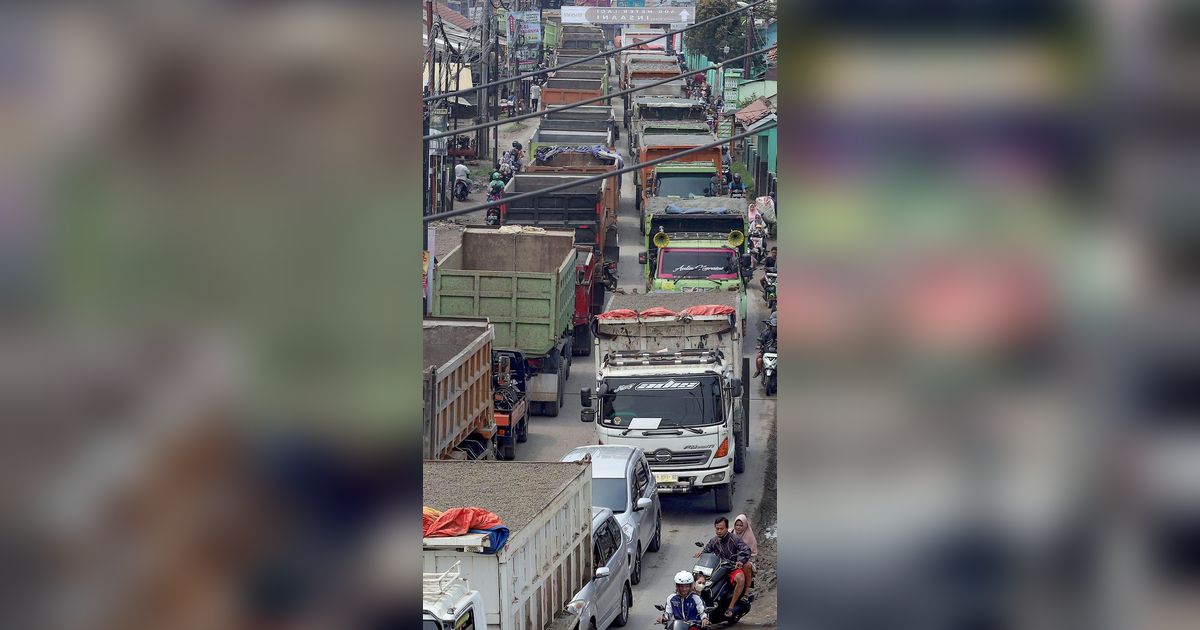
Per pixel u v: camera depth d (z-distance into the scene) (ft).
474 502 78.79
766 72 392.47
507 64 487.61
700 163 263.70
